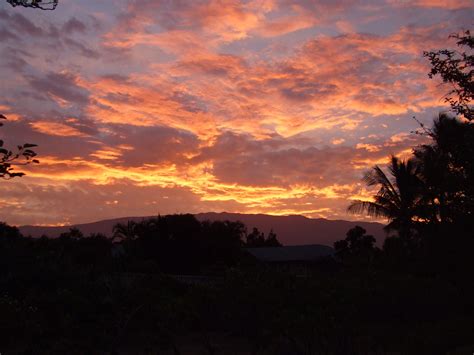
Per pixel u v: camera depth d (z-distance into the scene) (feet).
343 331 30.55
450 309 47.24
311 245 165.07
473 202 25.72
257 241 250.98
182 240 148.97
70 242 136.15
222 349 37.22
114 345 37.99
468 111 25.14
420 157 32.45
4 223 93.91
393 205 91.50
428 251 34.83
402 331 39.06
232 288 35.53
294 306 33.53
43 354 37.86
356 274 43.70
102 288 50.70
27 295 49.52
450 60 25.64
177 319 40.75
